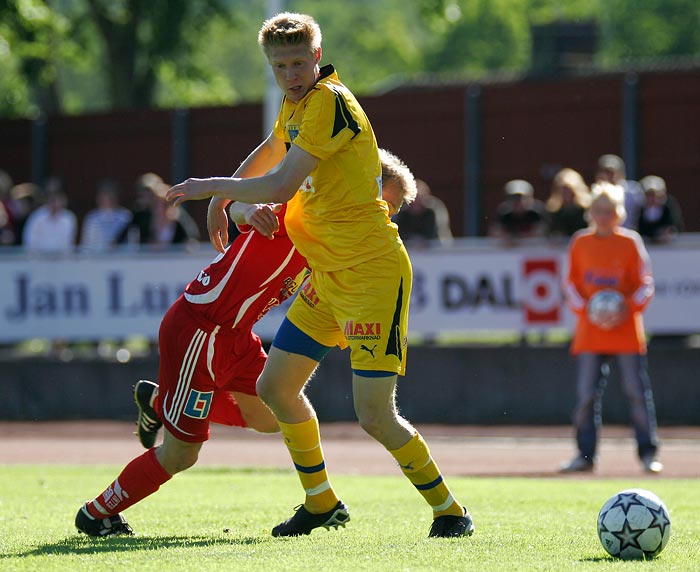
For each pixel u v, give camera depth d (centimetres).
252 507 2767
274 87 6669
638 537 1903
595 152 6500
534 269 5416
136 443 4950
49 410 6116
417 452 2138
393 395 2112
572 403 5538
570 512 2681
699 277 5234
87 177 7212
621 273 3956
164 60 12131
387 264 2070
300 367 2167
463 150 6675
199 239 6844
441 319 5553
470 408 5650
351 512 2667
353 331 2073
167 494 3106
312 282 2144
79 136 7225
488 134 6656
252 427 2398
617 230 4003
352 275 2066
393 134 6794
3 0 9106
